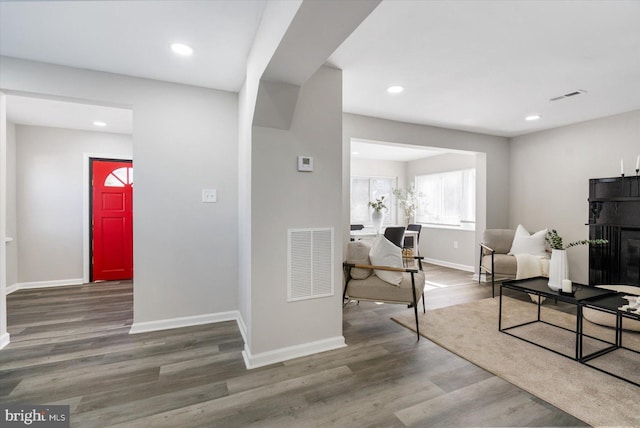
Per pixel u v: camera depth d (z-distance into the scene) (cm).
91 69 247
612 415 159
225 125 294
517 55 225
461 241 559
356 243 287
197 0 165
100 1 163
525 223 460
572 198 405
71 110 346
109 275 452
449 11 174
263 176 214
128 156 457
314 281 232
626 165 354
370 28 190
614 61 234
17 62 227
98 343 243
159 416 159
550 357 219
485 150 460
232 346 240
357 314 314
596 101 320
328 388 184
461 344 241
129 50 218
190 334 262
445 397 175
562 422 154
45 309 324
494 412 162
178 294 279
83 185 434
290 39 146
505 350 230
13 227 394
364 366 210
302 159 226
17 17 177
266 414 161
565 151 412
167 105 272
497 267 384
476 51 219
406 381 191
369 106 337
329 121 238
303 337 228
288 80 195
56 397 174
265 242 215
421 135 407
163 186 272
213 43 210
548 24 186
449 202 600
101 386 185
